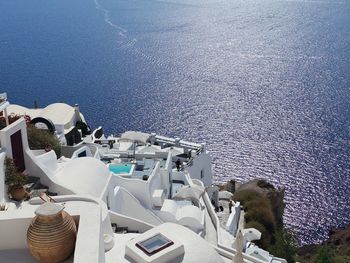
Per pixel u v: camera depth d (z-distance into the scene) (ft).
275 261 141.38
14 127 104.53
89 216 64.23
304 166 333.21
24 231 63.21
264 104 445.78
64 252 59.77
